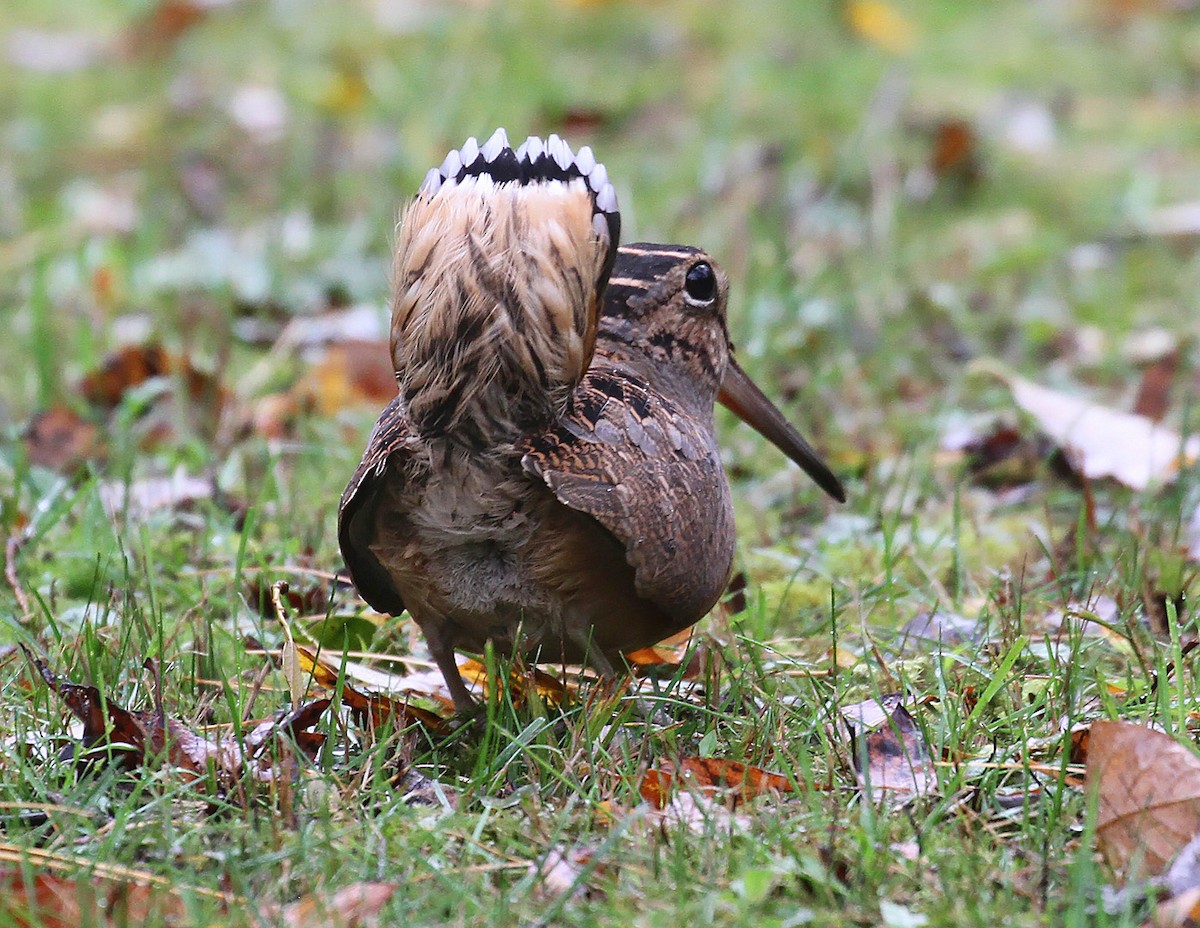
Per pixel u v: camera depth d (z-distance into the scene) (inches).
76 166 714.8
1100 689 294.4
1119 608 351.9
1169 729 279.3
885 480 433.4
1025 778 265.1
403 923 231.1
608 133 729.0
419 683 330.0
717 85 765.9
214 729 295.6
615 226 277.9
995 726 291.4
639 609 290.5
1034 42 839.7
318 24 851.4
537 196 270.1
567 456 273.7
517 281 268.1
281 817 259.1
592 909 235.0
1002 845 254.1
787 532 412.8
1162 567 363.9
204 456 435.8
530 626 291.1
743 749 285.4
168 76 805.9
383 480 280.7
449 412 272.8
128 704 298.7
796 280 557.9
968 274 601.9
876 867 243.0
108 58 838.5
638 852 250.1
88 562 369.1
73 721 291.7
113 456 439.5
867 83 771.4
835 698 297.9
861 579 376.8
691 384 323.9
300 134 725.9
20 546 374.9
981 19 872.3
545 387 272.5
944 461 449.4
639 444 280.8
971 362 513.7
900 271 594.9
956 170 679.7
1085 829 248.2
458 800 267.0
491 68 772.0
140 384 491.2
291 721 284.5
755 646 317.7
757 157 682.2
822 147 700.0
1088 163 709.9
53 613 343.6
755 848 247.8
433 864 247.9
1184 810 249.4
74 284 592.7
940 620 345.1
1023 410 455.5
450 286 268.5
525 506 278.4
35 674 304.2
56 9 912.3
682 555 283.4
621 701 295.0
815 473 364.5
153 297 576.7
